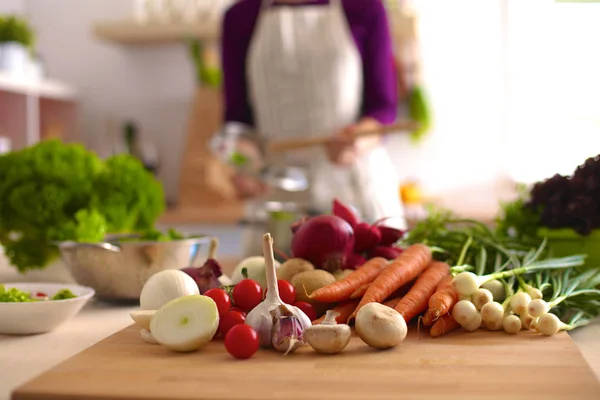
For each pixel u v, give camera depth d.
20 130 3.23
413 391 0.68
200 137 3.57
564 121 3.61
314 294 0.95
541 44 3.60
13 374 0.78
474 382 0.70
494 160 3.63
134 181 1.39
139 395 0.66
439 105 3.64
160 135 3.89
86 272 1.16
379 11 2.43
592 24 3.55
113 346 0.85
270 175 2.33
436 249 1.19
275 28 2.45
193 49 3.61
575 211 1.24
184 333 0.82
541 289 1.03
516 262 1.11
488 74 3.62
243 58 2.55
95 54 3.92
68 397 0.67
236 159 2.35
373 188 2.41
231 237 3.04
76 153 1.38
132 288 1.17
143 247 1.13
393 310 0.85
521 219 1.31
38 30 3.94
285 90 2.48
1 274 1.50
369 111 2.44
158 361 0.79
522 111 3.62
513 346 0.85
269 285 0.88
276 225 2.08
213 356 0.81
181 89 3.87
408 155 3.66
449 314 0.94
